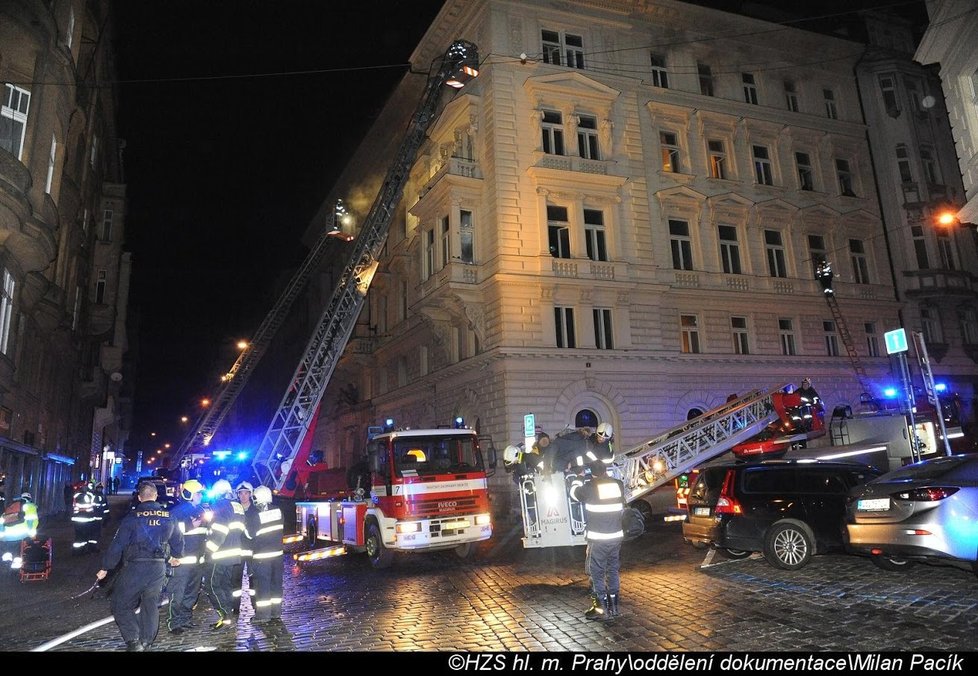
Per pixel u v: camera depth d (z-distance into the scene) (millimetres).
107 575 6488
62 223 22797
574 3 26328
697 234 26922
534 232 23891
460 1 26672
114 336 34469
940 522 7848
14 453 20172
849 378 28344
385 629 7309
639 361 24406
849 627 6598
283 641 6984
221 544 7891
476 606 8320
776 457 16781
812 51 31469
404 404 31422
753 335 27172
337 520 13852
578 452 11227
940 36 15117
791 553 9844
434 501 12016
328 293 44781
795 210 28750
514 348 22688
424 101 23859
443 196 25344
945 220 18031
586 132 25750
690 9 27969
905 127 31766
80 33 20094
